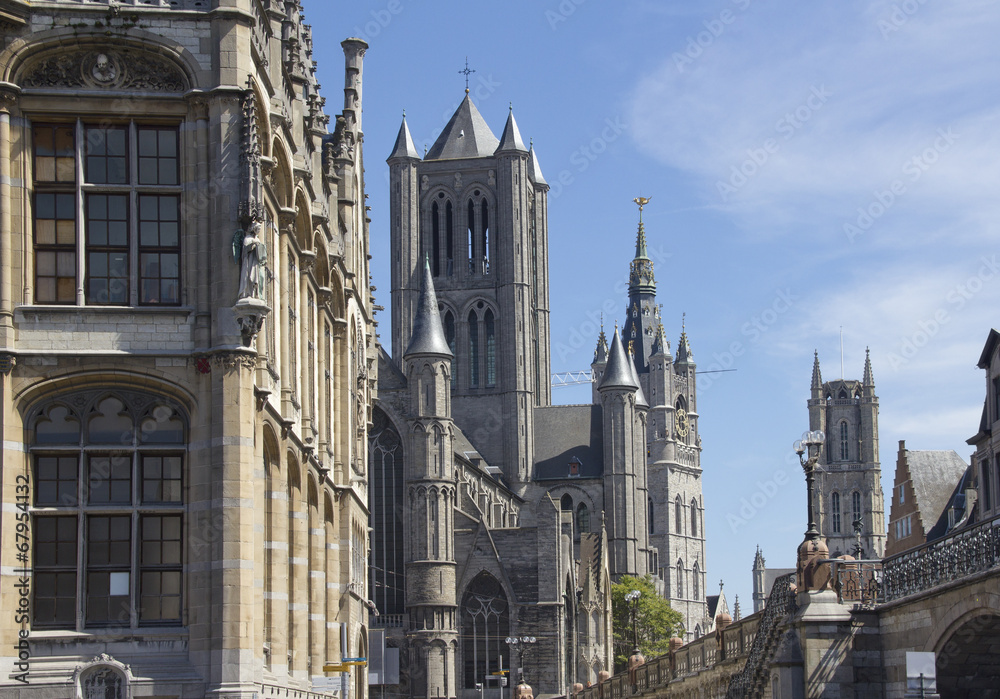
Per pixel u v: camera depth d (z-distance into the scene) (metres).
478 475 162.38
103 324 34.34
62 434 34.34
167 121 35.34
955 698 38.25
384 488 149.75
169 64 35.25
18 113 34.62
